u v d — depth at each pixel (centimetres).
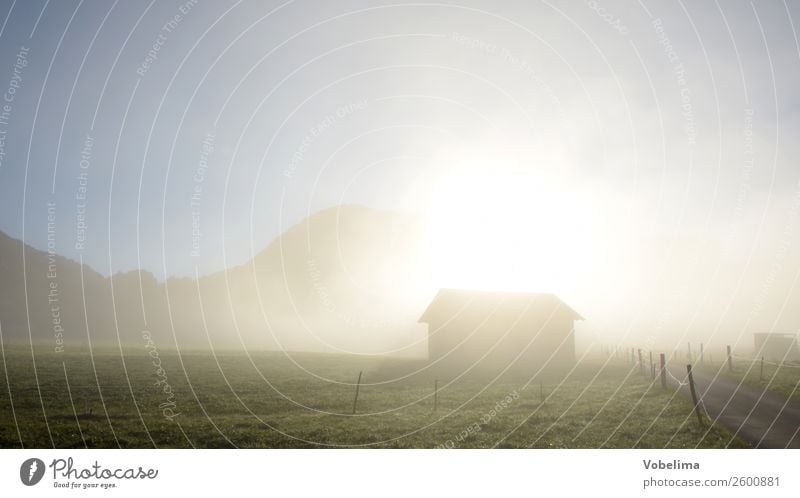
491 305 4781
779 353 5872
